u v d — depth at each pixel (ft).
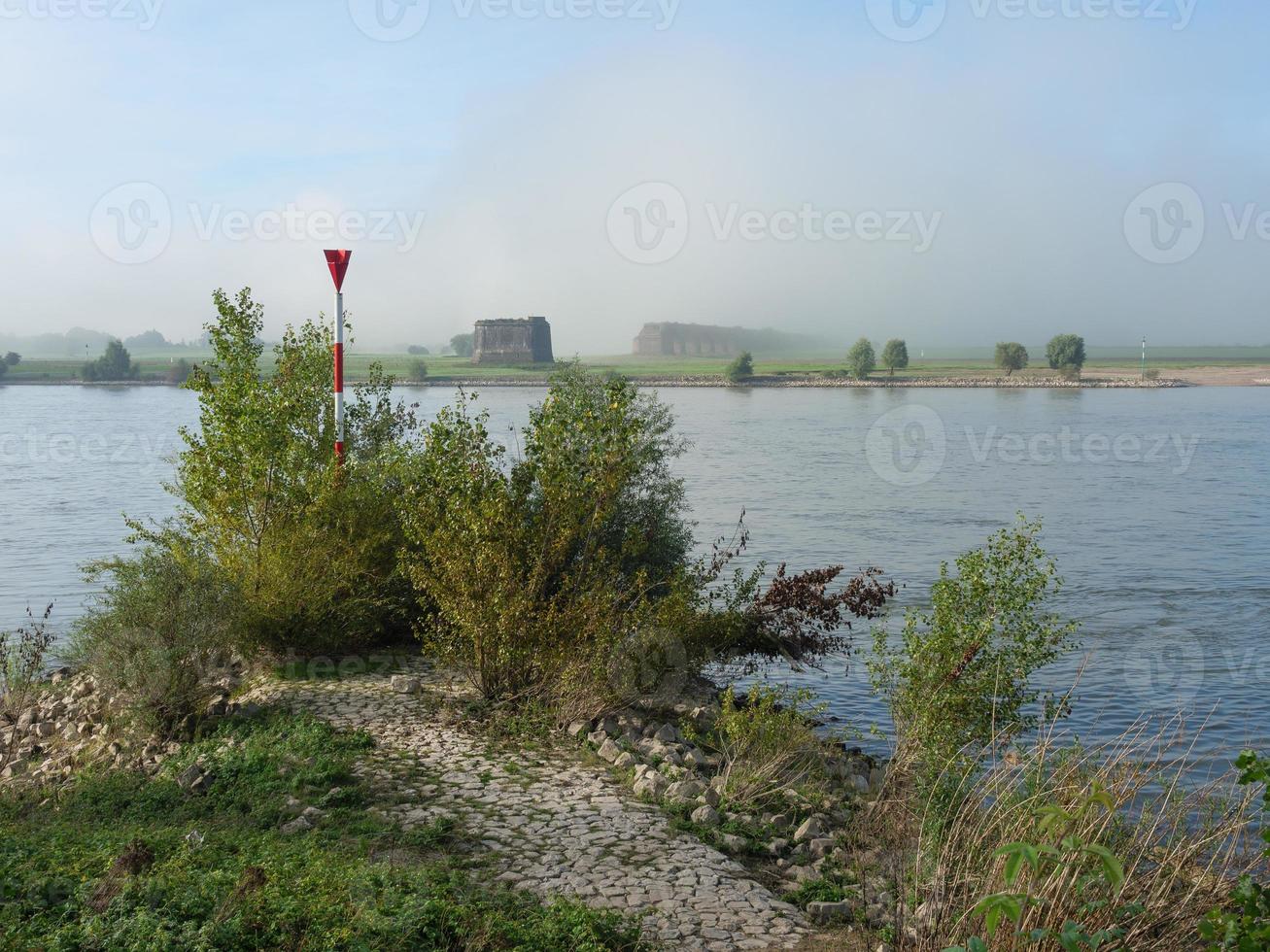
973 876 23.70
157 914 23.57
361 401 78.74
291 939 22.81
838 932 26.66
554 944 23.99
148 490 221.87
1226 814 24.61
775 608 64.39
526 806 35.81
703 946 25.23
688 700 54.80
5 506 193.98
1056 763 28.99
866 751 55.57
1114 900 20.85
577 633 49.73
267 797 35.96
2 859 27.89
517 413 375.86
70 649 50.96
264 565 57.82
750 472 262.47
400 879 26.63
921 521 177.37
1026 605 42.73
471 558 50.90
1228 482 241.76
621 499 69.26
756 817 36.83
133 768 41.04
